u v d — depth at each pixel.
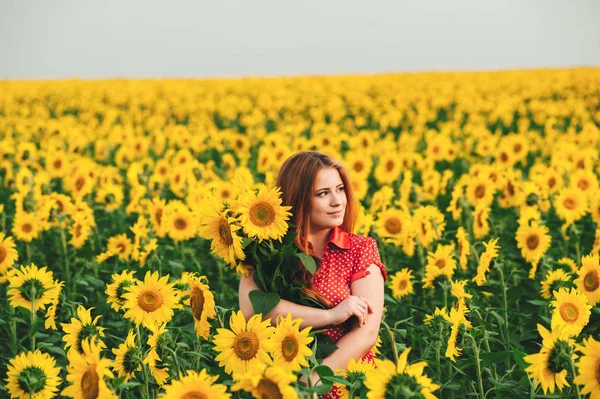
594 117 21.33
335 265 3.62
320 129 18.73
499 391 3.68
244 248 3.44
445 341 3.94
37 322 4.04
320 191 3.56
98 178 11.08
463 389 4.53
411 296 5.92
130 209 8.62
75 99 33.03
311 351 3.07
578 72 41.75
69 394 2.92
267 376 2.64
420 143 16.91
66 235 7.77
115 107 30.84
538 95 29.67
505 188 7.92
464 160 12.92
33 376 3.39
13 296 4.11
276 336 3.11
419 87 33.97
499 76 40.69
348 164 10.29
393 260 6.79
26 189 7.70
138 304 3.68
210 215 3.47
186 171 9.77
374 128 22.91
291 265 3.45
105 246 8.01
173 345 3.57
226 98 31.02
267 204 3.37
